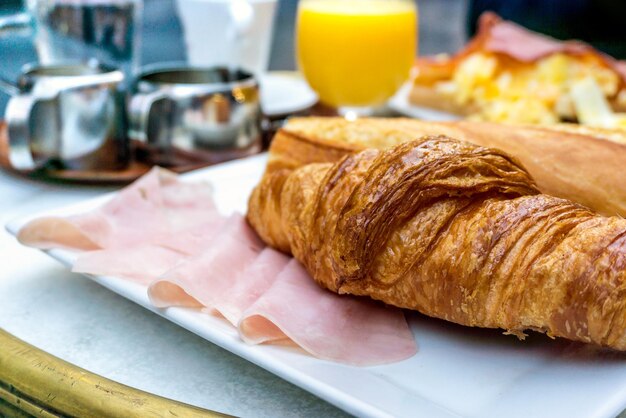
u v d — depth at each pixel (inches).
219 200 20.7
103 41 25.7
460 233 15.5
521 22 38.4
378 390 14.9
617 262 14.7
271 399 15.6
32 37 26.1
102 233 18.1
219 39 28.8
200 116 23.2
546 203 15.5
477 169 15.8
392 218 15.7
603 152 17.9
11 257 19.2
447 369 15.4
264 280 16.8
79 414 15.2
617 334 14.7
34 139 22.2
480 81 28.2
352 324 16.0
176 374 16.1
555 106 27.8
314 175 17.3
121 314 17.6
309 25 26.6
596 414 14.1
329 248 16.0
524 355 15.6
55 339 16.9
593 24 38.1
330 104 27.5
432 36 57.6
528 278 15.0
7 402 15.8
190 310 16.2
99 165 22.8
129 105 23.5
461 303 15.4
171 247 17.9
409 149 15.9
